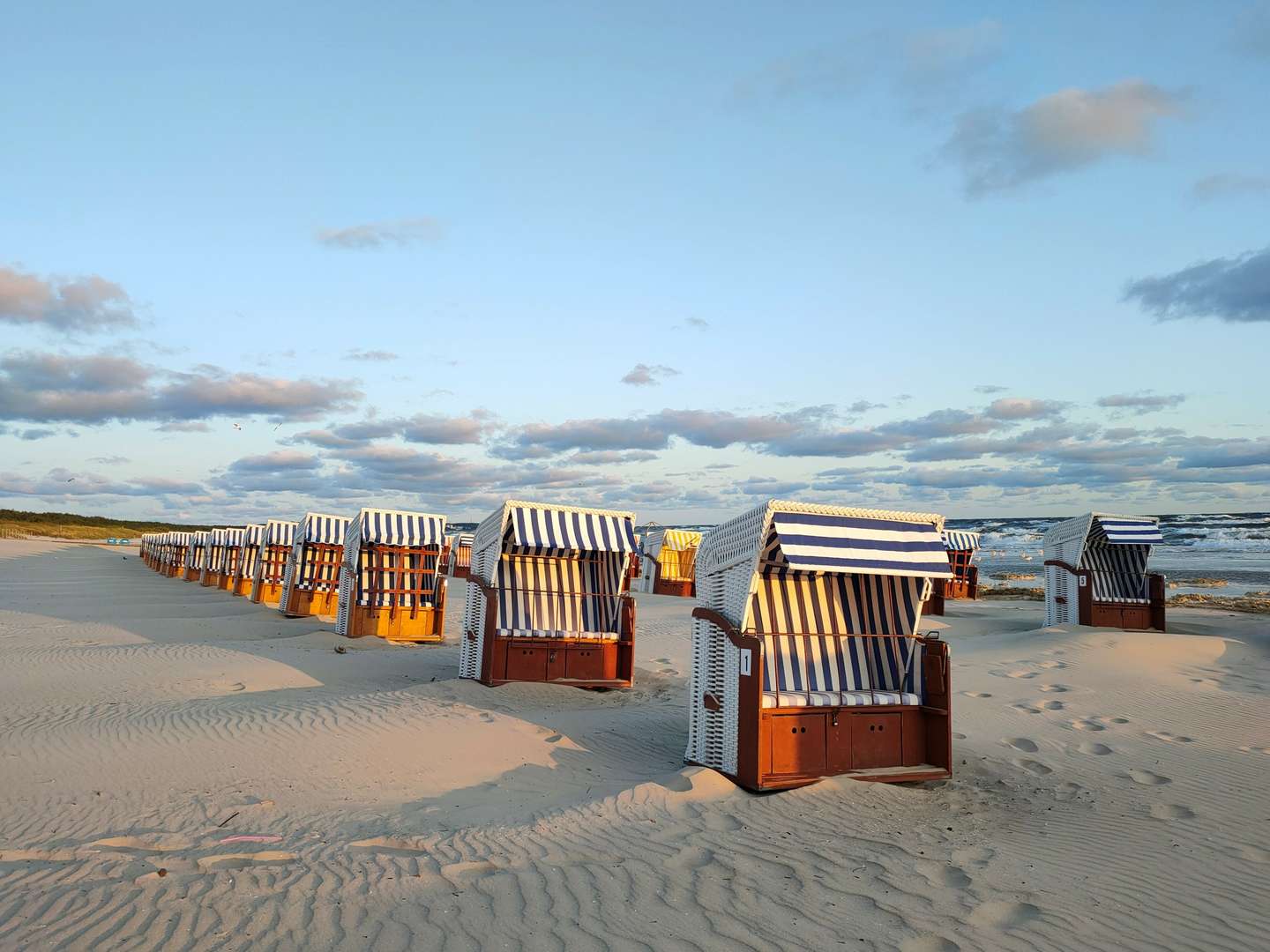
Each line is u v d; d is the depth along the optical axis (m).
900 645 9.12
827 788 7.75
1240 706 11.51
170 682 13.50
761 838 6.46
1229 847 6.35
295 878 5.56
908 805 7.46
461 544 48.75
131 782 8.02
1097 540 20.50
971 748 9.52
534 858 6.04
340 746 9.47
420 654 17.41
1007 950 4.55
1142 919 5.00
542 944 4.59
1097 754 9.33
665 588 35.34
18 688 12.66
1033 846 6.34
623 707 12.14
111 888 5.30
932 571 8.37
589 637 13.64
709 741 8.51
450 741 9.70
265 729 10.16
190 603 29.59
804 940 4.67
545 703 12.07
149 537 66.44
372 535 19.64
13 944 4.45
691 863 5.91
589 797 7.73
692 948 4.56
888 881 5.56
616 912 5.04
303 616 24.52
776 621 8.85
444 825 6.90
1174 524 95.69
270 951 4.47
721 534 8.77
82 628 21.19
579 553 14.69
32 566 51.22
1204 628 19.73
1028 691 12.70
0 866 5.71
